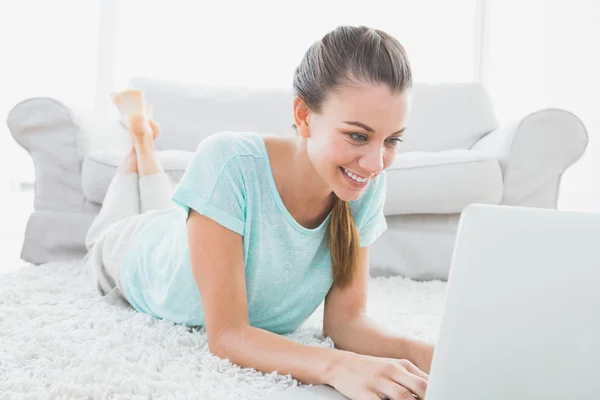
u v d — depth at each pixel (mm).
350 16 4270
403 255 2594
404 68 1048
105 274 1843
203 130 3236
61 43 4133
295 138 1317
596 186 4359
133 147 2279
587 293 654
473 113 3309
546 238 690
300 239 1333
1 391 1045
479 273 710
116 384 1062
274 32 4238
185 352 1253
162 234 1680
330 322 1425
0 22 4062
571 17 4375
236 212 1242
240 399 1007
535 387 657
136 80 3361
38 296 1842
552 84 4387
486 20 4363
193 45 4199
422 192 2539
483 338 691
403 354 1232
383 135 1053
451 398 691
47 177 2684
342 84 1042
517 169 2656
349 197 1122
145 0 4160
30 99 2666
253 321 1447
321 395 1020
